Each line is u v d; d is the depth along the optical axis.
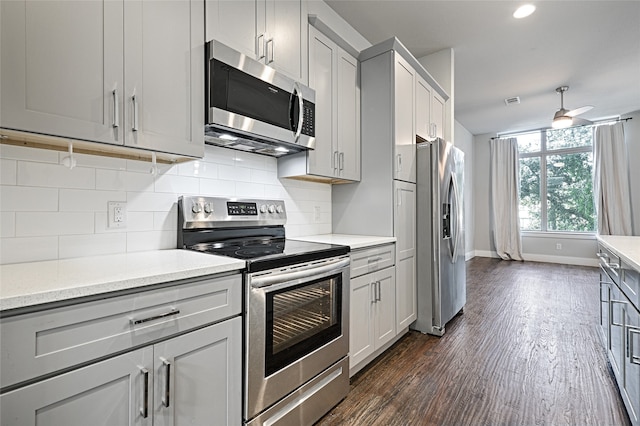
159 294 1.04
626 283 1.64
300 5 2.01
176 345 1.08
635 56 3.64
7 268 1.11
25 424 0.78
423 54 3.59
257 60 1.71
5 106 0.96
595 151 5.87
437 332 2.74
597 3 2.71
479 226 7.28
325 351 1.69
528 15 2.88
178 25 1.38
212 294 1.19
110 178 1.46
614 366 1.94
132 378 0.97
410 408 1.73
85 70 1.12
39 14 1.02
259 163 2.17
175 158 1.61
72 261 1.26
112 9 1.18
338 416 1.68
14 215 1.20
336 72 2.37
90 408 0.89
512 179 6.69
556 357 2.32
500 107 5.34
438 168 2.76
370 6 2.75
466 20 2.96
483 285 4.52
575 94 4.76
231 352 1.25
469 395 1.85
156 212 1.62
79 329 0.87
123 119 1.21
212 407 1.19
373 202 2.56
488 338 2.67
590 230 6.14
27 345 0.79
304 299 1.58
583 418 1.64
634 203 5.62
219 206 1.81
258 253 1.51
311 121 2.04
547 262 6.39
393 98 2.48
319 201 2.66
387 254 2.36
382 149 2.52
